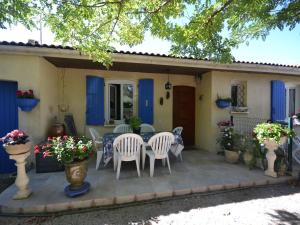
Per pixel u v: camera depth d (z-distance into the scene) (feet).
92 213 10.52
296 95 27.48
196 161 18.47
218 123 21.52
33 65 16.12
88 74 21.99
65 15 10.34
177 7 11.26
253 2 10.68
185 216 10.19
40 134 16.33
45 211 10.55
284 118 25.23
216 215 10.25
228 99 21.77
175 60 18.98
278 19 11.18
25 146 11.02
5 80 16.03
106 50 13.87
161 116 24.39
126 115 23.65
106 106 23.04
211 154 21.21
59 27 11.42
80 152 11.46
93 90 21.70
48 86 18.34
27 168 16.16
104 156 15.61
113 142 14.51
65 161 11.16
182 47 12.53
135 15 11.72
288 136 14.48
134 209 10.89
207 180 13.85
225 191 12.99
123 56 17.60
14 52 15.47
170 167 16.63
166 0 10.82
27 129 16.20
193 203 11.51
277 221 9.68
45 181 13.64
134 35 13.12
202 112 24.21
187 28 11.89
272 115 24.45
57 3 9.95
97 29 12.42
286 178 14.42
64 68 21.40
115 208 10.99
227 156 18.07
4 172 16.85
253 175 14.84
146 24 12.32
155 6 11.12
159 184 13.15
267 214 10.32
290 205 11.26
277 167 14.88
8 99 16.85
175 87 25.16
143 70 22.68
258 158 16.21
